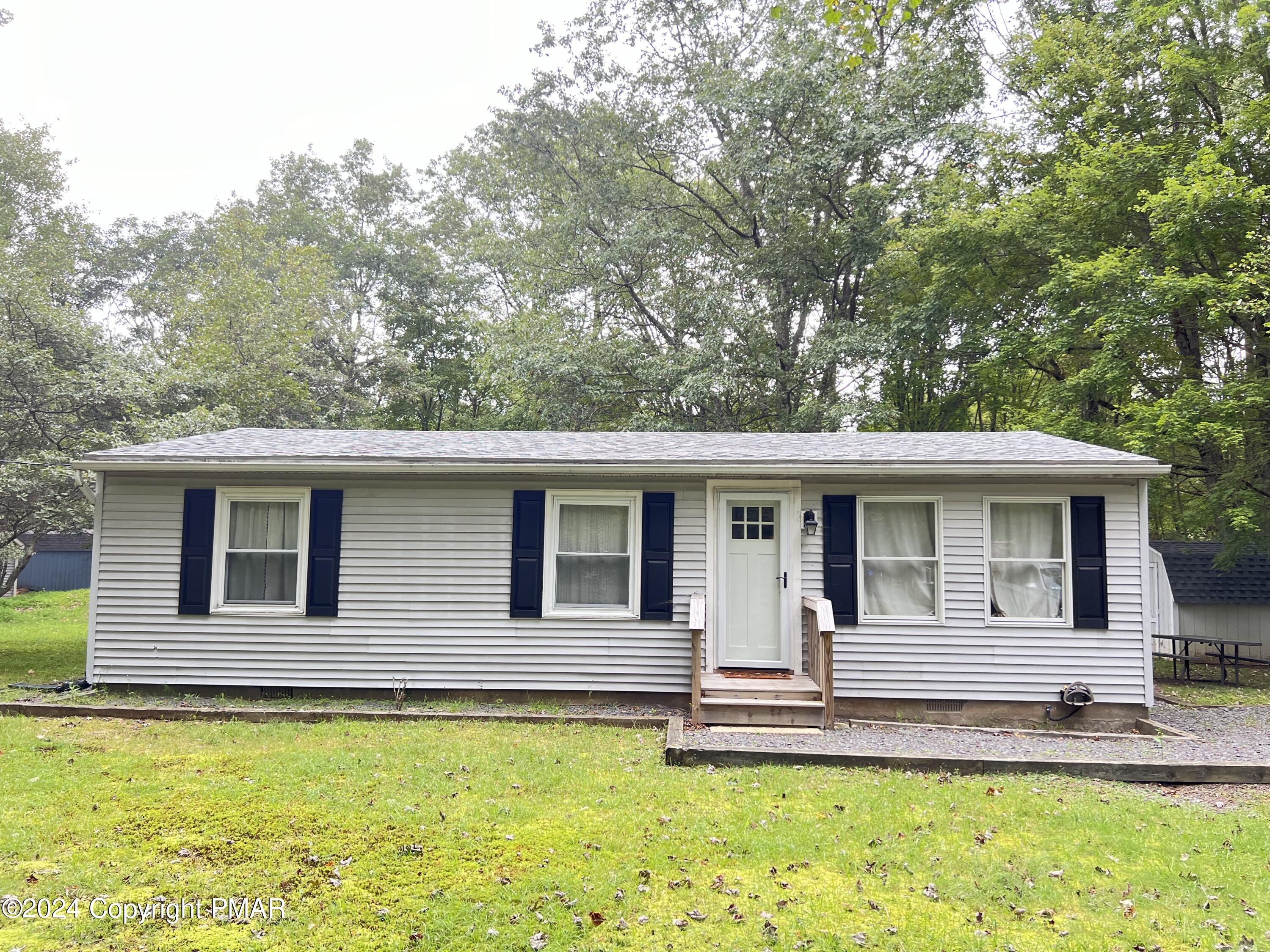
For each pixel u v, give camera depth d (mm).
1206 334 15203
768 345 21750
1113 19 17344
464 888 4441
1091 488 9172
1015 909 4352
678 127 23938
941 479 9312
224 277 25188
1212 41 16141
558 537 9680
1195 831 5516
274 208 35875
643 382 21734
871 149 19625
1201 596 14617
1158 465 8758
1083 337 15273
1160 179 14320
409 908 4207
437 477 9672
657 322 24531
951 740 7957
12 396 13125
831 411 19594
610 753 7273
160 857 4781
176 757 6875
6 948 3777
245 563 9680
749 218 23016
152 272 39719
